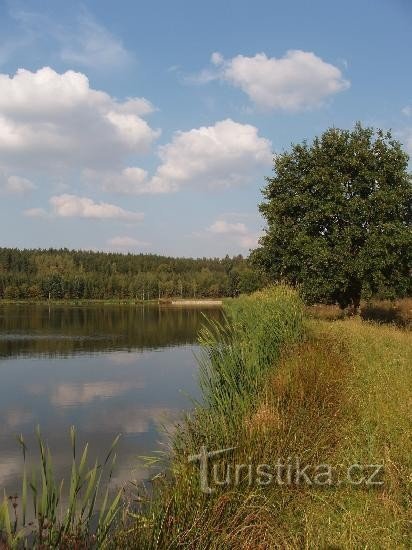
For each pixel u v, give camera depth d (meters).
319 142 27.75
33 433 13.29
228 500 5.61
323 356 11.50
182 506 5.57
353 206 25.00
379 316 30.16
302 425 7.54
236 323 14.51
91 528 6.58
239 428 7.16
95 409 15.79
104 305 123.50
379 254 24.83
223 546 5.15
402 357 13.36
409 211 26.88
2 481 9.67
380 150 26.23
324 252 24.94
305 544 5.20
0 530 4.04
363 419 8.07
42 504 4.46
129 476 9.60
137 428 13.60
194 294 154.88
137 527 5.01
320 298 27.00
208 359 10.31
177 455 7.61
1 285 137.50
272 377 9.77
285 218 27.64
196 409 8.49
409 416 8.10
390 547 5.05
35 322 56.12
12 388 19.16
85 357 27.67
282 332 13.37
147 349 31.23
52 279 140.12
